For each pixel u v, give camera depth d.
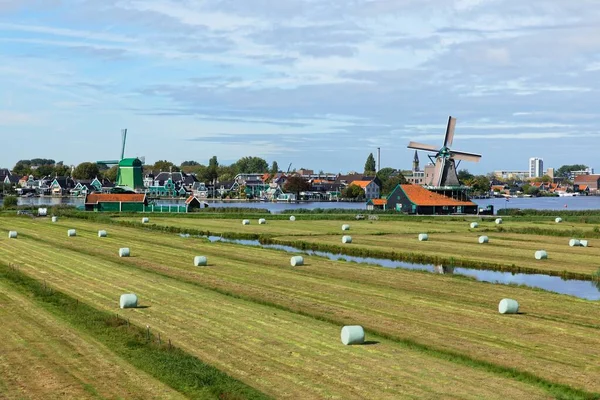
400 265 64.94
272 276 53.25
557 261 64.88
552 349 31.45
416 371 27.91
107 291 45.28
